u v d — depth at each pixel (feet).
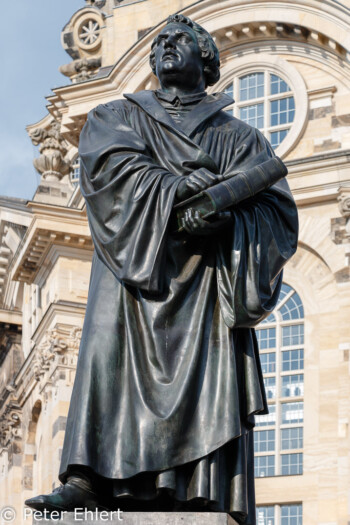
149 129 19.16
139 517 17.10
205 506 17.71
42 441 147.23
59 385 140.46
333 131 132.26
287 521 121.70
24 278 151.33
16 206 171.12
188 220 17.90
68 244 143.02
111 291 18.44
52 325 142.61
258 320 18.16
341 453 122.11
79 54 147.54
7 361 170.50
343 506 119.96
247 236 18.25
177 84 19.84
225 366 17.99
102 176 18.34
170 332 18.08
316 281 128.77
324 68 133.28
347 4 133.69
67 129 139.23
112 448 17.69
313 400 124.77
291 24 132.05
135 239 17.98
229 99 19.85
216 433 17.61
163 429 17.52
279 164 18.29
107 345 18.15
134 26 142.51
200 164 18.75
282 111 134.10
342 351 125.80
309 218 130.41
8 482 161.17
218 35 135.13
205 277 18.35
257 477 123.34
